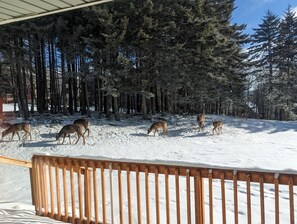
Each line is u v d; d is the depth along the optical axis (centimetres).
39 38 2081
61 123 1853
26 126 1521
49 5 387
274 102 3334
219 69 2283
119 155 1203
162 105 2514
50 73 2297
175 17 2009
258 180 286
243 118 2359
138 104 2486
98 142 1506
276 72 3547
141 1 1958
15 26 1775
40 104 2259
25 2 376
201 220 313
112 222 381
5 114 1962
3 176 823
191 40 2034
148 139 1585
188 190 320
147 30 1908
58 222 395
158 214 338
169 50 1933
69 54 2016
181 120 2072
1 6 388
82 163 384
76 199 548
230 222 441
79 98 2630
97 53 1855
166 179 330
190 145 1423
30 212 426
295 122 2283
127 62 1817
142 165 342
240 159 1051
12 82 2036
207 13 2239
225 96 2650
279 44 3512
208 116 2288
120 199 365
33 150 1330
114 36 1806
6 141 1490
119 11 2002
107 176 746
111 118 2077
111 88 1866
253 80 3697
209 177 309
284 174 272
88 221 385
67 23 1997
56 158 405
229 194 596
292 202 270
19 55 1869
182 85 2159
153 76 1998
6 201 542
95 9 1827
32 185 433
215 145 1422
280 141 1548
